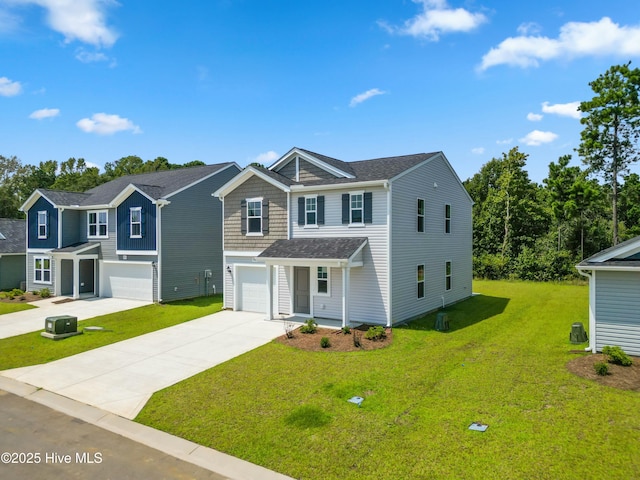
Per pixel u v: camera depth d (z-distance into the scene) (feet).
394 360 39.06
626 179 118.62
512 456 22.45
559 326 52.75
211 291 84.79
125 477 21.94
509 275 111.75
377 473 21.45
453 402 29.55
